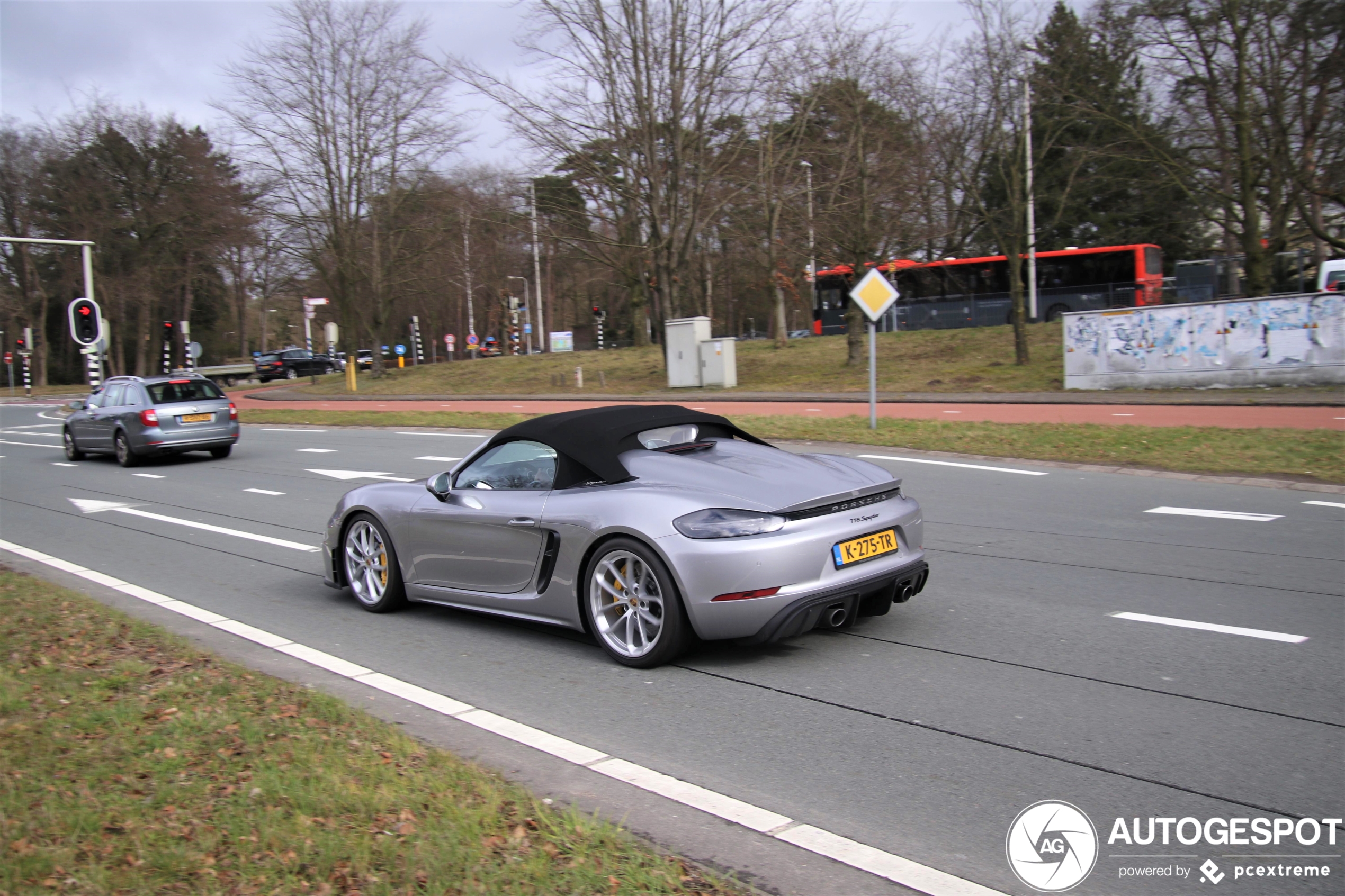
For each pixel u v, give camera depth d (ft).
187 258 209.26
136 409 58.03
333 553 24.26
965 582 23.50
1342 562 24.03
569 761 14.17
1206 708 15.10
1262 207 92.58
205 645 20.77
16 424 104.73
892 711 15.57
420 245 140.97
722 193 106.73
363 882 10.04
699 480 17.99
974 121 84.53
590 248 115.65
